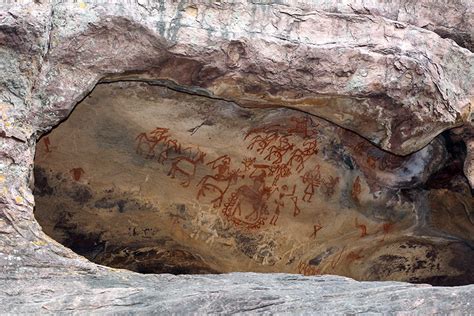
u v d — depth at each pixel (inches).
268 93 280.7
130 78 267.4
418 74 287.0
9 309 214.5
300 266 341.4
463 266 371.6
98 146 303.1
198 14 263.4
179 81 271.1
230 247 329.7
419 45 290.5
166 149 310.7
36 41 241.1
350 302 234.4
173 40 259.3
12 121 239.9
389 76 284.2
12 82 241.6
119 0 253.3
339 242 345.1
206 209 322.3
